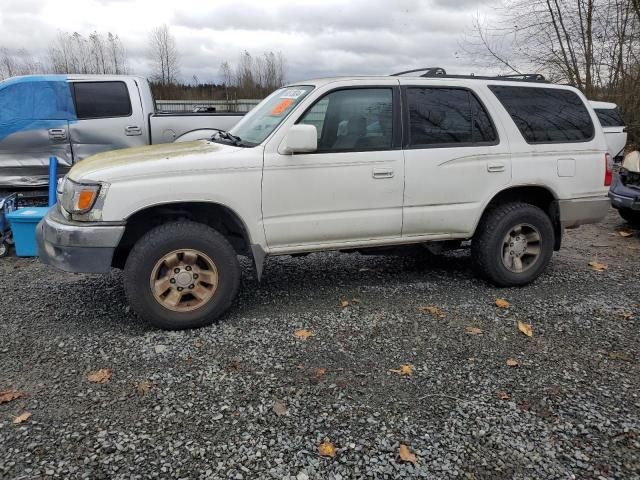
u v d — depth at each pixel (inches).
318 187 164.6
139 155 160.2
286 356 142.1
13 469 98.2
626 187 289.9
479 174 183.2
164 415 115.3
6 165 294.0
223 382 128.7
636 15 592.4
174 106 1085.8
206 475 97.5
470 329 159.3
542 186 192.7
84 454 102.6
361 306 177.6
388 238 178.5
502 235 190.7
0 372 133.1
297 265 223.9
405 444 106.6
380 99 172.7
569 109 199.3
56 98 296.4
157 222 165.5
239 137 177.0
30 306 177.2
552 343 151.8
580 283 205.2
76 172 156.4
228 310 174.2
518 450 105.1
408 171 173.5
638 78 620.1
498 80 191.6
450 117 181.0
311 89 168.6
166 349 145.5
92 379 129.0
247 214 158.9
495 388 127.4
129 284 151.6
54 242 149.3
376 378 131.6
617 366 138.9
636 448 106.0
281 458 102.2
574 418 115.5
